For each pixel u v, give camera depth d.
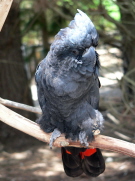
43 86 4.76
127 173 8.87
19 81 11.41
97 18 9.78
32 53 11.98
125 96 8.78
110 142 4.67
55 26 11.23
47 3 9.33
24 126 4.86
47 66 4.63
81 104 4.80
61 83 4.50
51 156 10.51
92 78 4.72
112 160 9.71
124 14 9.55
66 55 4.43
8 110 4.79
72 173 5.54
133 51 9.52
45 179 8.93
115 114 9.25
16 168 9.66
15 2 9.66
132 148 4.56
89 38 4.38
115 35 9.89
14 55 11.28
